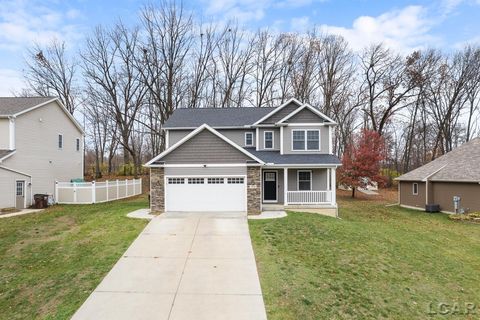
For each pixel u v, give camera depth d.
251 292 7.32
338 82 39.03
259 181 15.89
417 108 40.50
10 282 7.96
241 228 12.57
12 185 19.06
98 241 10.99
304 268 8.78
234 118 21.44
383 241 12.11
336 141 41.00
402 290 8.18
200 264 8.95
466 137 40.41
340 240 11.50
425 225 17.23
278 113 20.28
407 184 25.02
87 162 56.59
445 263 10.55
